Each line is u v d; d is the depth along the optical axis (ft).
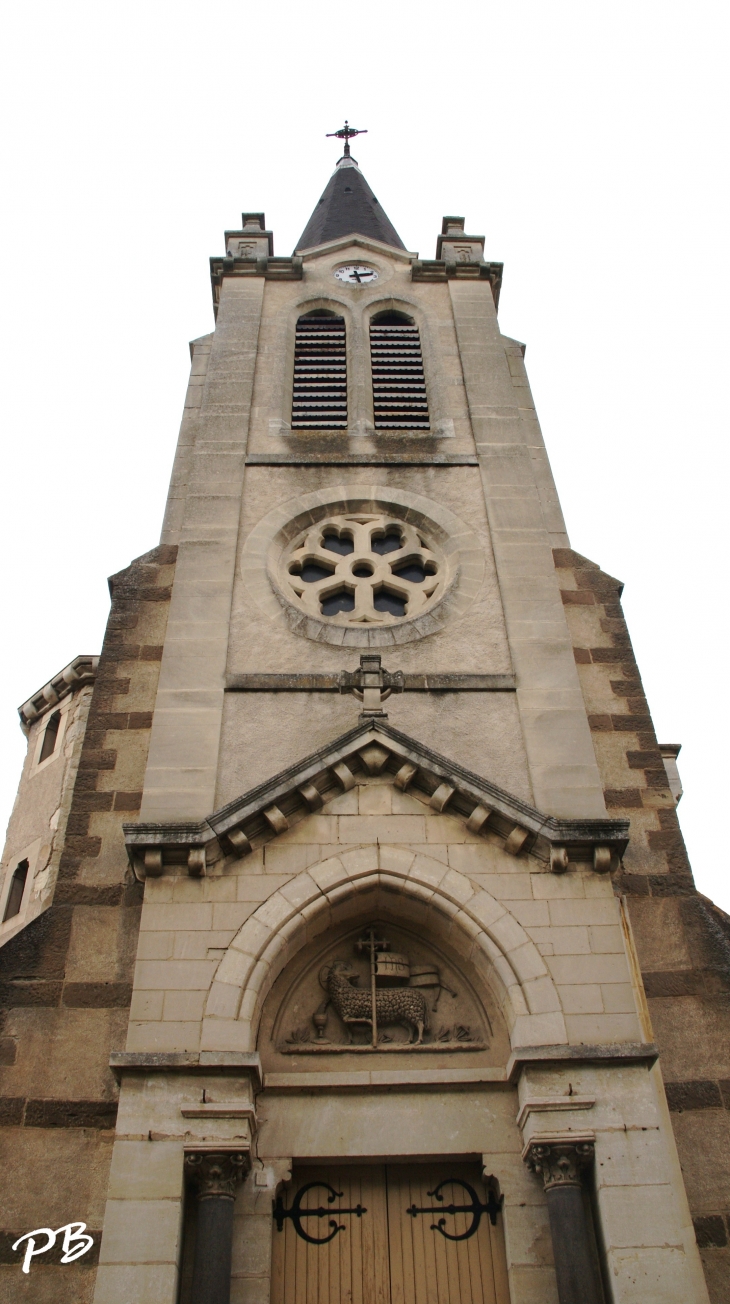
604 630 40.75
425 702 36.58
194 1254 24.77
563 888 30.76
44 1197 26.43
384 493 45.60
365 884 30.58
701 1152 27.63
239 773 34.37
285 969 30.63
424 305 58.75
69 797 45.96
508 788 34.17
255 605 40.27
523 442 48.44
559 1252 24.59
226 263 60.13
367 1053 29.25
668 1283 23.84
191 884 30.50
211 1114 26.08
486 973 29.86
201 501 44.39
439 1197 27.73
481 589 41.34
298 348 56.18
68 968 30.35
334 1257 26.73
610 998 28.58
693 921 32.12
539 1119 26.45
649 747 36.86
